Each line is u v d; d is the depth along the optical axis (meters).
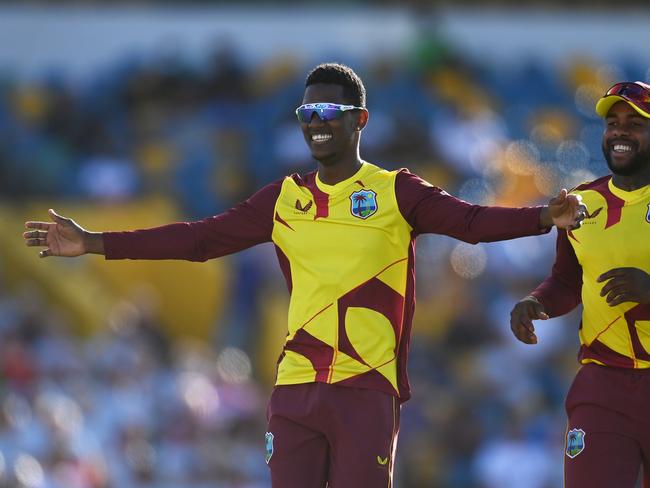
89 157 64.06
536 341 20.55
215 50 69.44
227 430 46.38
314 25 72.06
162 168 62.41
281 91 66.00
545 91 71.38
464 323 53.09
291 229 19.88
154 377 47.59
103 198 60.53
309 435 19.66
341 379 19.42
